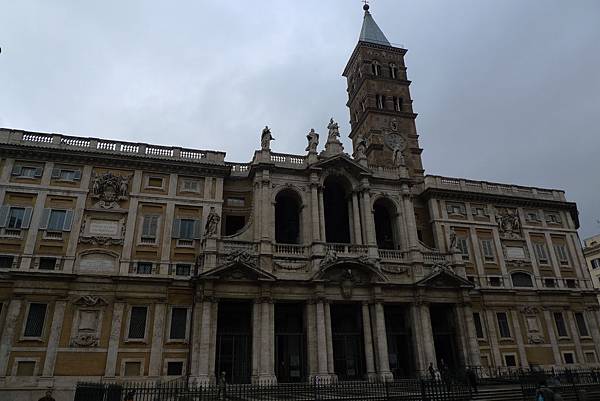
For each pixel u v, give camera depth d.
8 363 33.09
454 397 27.77
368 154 58.72
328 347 38.19
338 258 40.50
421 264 44.03
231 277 37.66
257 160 43.97
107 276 37.22
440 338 44.66
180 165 42.28
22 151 38.75
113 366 35.00
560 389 30.41
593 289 53.78
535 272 52.03
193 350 35.53
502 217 53.34
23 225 37.16
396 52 67.69
